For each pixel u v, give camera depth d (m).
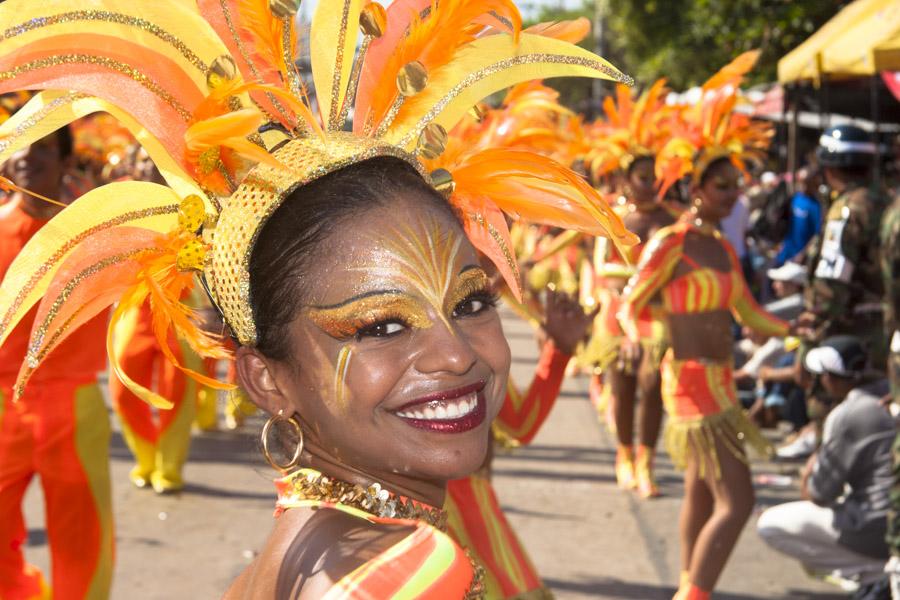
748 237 10.25
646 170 6.30
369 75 1.38
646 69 20.33
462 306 1.17
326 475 1.16
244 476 6.62
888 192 6.87
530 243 8.09
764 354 7.19
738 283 4.66
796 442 7.09
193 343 1.20
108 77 1.20
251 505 6.05
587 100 20.14
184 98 1.24
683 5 19.09
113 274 1.22
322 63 1.34
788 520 4.49
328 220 1.10
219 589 4.74
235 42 1.32
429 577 0.98
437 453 1.11
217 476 6.61
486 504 2.79
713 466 4.31
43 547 5.28
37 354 1.17
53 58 1.16
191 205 1.19
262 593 1.04
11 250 3.62
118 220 1.21
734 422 4.36
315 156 1.13
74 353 3.68
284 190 1.11
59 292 1.18
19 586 3.81
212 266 1.17
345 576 0.98
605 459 7.28
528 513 6.02
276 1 1.29
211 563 5.09
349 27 1.35
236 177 1.17
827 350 4.52
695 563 4.30
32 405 3.64
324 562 1.01
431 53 1.38
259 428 1.26
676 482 6.73
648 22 19.44
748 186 12.59
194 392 6.24
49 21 1.15
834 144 5.55
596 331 6.63
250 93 1.29
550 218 1.45
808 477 4.64
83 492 3.69
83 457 3.68
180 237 1.20
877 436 4.28
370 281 1.09
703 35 18.45
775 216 9.47
